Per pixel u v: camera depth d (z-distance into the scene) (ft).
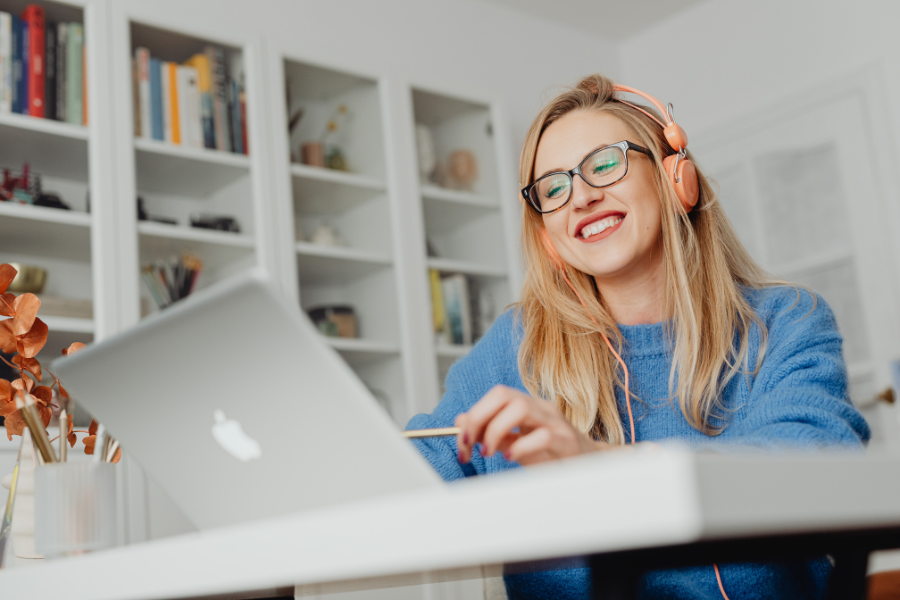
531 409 1.97
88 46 7.80
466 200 10.21
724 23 12.03
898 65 10.25
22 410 2.76
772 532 1.37
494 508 1.36
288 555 1.66
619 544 1.23
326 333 8.83
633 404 3.97
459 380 4.50
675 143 4.07
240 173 8.66
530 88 12.16
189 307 1.93
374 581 2.04
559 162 4.20
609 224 4.05
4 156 7.48
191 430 2.21
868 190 10.29
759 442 2.10
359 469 1.96
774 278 4.19
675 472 1.19
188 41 8.54
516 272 10.35
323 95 9.49
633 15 12.64
